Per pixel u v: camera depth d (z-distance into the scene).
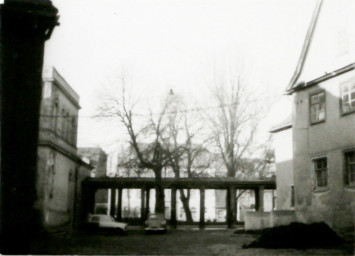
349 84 20.09
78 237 26.45
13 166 10.12
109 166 46.56
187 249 18.14
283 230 18.25
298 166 23.19
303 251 16.06
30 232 10.11
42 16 10.59
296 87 23.42
